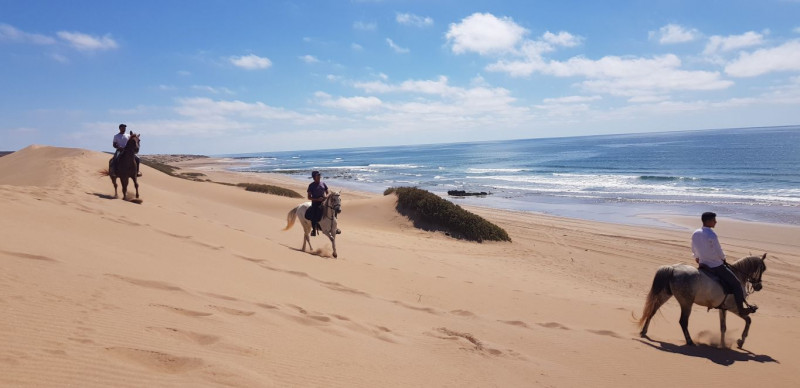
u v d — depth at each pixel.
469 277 15.97
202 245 12.34
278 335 6.55
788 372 8.46
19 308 5.38
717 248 9.70
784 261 22.03
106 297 6.51
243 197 34.09
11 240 8.57
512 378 6.80
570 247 25.06
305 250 15.88
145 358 4.83
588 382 7.15
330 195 15.28
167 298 7.12
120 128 18.39
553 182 62.22
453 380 6.31
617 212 37.50
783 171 61.12
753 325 12.26
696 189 49.16
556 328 10.16
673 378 7.77
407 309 10.06
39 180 24.98
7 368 4.00
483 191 54.22
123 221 13.33
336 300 9.66
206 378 4.62
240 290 8.69
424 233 26.50
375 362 6.34
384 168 111.88
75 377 4.11
